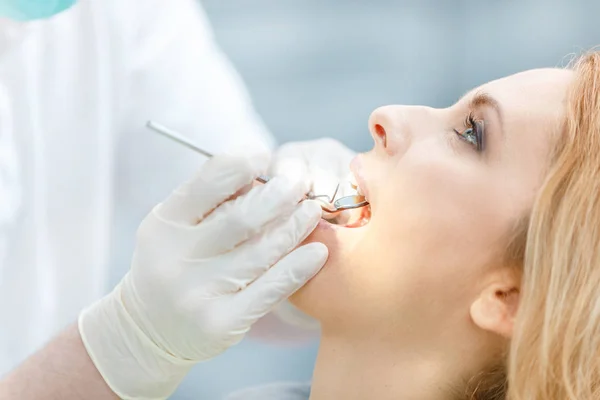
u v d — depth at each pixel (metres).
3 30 1.92
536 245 1.22
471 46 4.05
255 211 1.35
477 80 3.88
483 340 1.31
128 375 1.46
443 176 1.28
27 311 1.94
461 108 1.36
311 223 1.36
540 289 1.22
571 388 1.21
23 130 1.92
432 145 1.33
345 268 1.32
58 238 2.03
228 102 2.26
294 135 3.68
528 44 3.95
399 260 1.29
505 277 1.27
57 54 2.00
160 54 2.16
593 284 1.21
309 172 1.71
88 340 1.48
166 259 1.38
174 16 2.24
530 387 1.23
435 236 1.27
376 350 1.33
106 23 2.06
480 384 1.33
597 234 1.22
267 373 3.00
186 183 1.41
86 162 2.03
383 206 1.31
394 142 1.36
